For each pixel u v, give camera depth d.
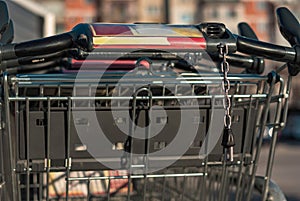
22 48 1.09
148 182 1.74
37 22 5.25
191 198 1.73
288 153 10.41
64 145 1.17
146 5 33.75
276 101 1.25
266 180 1.33
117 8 33.47
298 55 1.19
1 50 1.08
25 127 1.15
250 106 1.24
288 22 1.23
